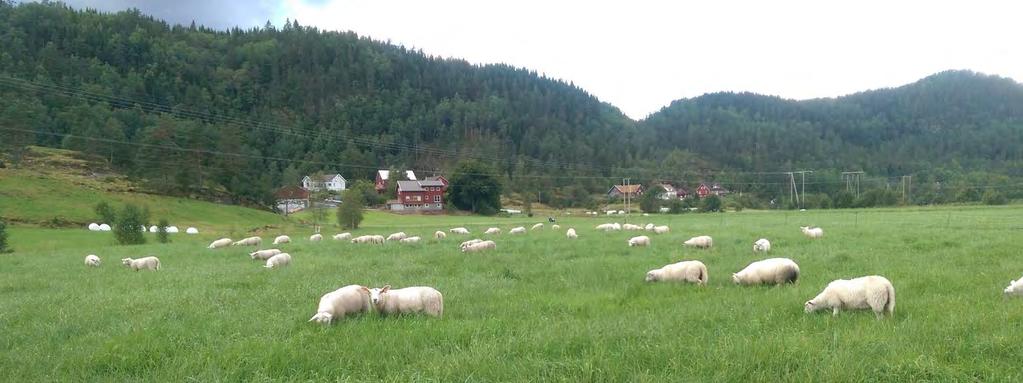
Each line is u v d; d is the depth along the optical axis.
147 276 20.47
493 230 44.31
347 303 11.72
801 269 17.73
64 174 92.69
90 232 61.09
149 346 9.31
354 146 163.88
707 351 8.16
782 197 134.75
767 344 8.24
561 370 7.61
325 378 7.74
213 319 11.60
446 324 10.49
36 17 176.50
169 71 177.62
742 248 25.52
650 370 7.58
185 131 104.19
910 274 15.44
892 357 7.66
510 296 13.96
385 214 106.06
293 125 171.00
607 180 153.50
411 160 168.62
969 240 26.11
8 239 53.34
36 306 14.18
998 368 7.35
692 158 194.88
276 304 13.39
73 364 8.66
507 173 152.25
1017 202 107.31
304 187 132.62
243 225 78.94
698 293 13.76
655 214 104.25
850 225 44.72
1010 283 13.42
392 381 7.45
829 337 8.85
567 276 17.48
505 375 7.50
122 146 105.38
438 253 26.12
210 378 7.75
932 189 128.75
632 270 18.47
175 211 81.88
